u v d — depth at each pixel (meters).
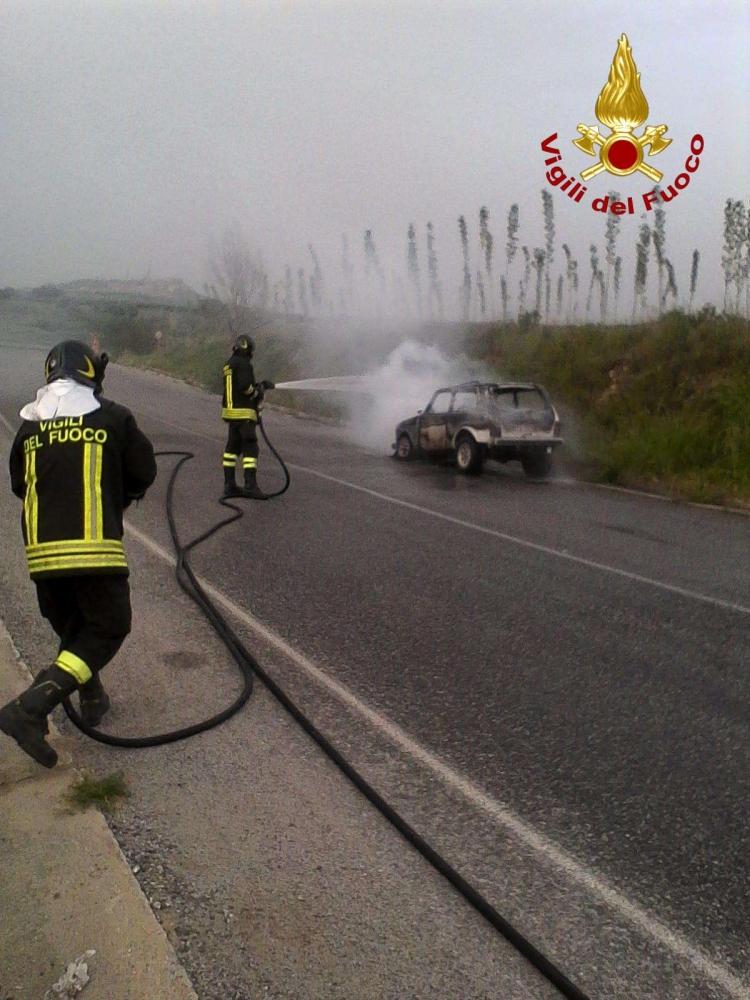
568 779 3.72
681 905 2.92
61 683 3.37
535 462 12.97
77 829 3.17
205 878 2.94
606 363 17.06
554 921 2.81
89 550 3.44
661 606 6.27
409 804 3.48
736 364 14.82
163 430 16.28
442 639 5.41
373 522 8.81
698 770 3.84
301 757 3.82
